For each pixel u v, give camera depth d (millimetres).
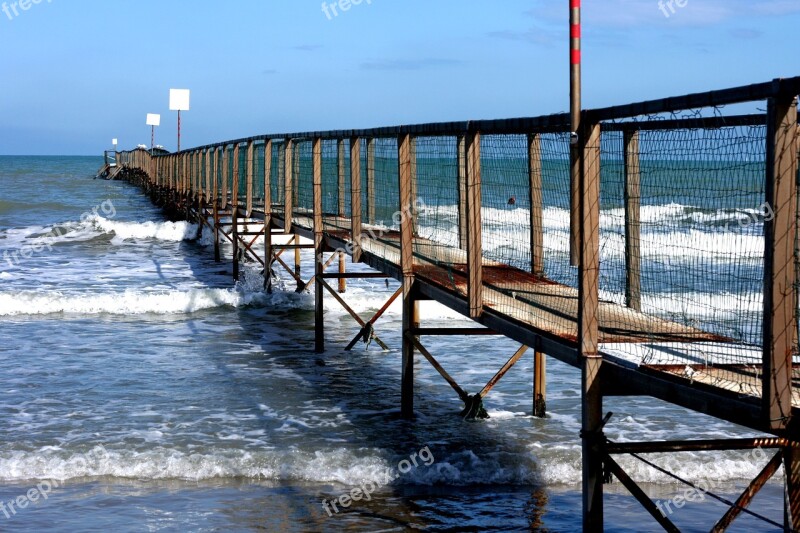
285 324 15000
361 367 11742
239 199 22156
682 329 5770
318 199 12320
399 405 9852
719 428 8938
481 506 7133
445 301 7891
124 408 9695
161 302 16406
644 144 4953
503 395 10242
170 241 28078
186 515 6922
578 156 5090
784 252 3736
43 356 12305
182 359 12164
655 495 7367
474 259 6930
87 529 6641
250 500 7254
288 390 10516
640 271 6230
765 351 3830
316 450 8281
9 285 18828
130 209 41531
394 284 19203
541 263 7863
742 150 4168
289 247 16422
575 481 7723
